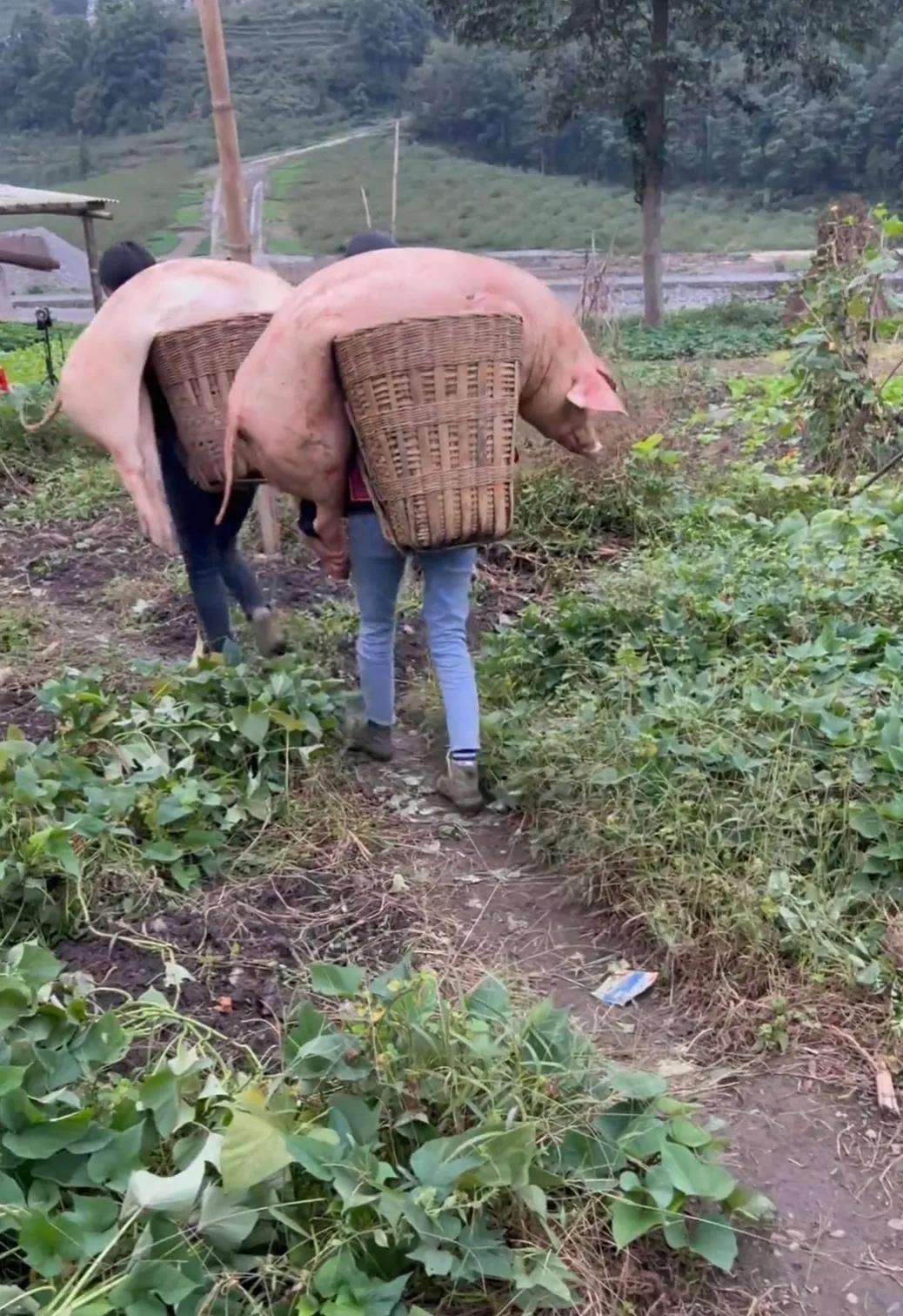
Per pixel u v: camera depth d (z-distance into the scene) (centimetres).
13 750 378
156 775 387
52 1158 236
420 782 445
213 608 504
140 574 680
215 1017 310
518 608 617
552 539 675
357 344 360
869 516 605
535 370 391
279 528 682
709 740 402
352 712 459
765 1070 306
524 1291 231
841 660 444
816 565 531
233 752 418
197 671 452
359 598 427
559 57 2281
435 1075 257
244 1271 228
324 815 408
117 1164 235
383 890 376
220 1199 230
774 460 798
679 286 2800
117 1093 257
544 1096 262
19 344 1725
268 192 2505
